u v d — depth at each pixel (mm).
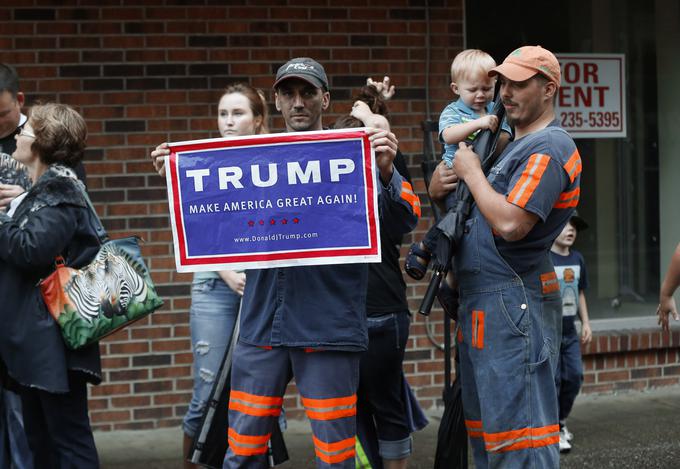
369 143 4301
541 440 4406
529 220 4277
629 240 8367
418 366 7562
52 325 4777
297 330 4293
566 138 4398
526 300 4418
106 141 7082
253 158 4355
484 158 4609
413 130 7496
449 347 5277
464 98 5457
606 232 8320
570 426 7270
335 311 4312
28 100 7004
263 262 4355
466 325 4547
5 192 5086
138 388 7156
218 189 4367
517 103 4434
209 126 7176
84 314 4781
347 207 4320
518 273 4426
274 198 4348
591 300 8328
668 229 8430
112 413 7137
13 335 4758
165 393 7191
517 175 4352
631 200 8344
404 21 7449
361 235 4320
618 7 8141
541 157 4312
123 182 7102
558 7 7969
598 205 8289
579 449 6754
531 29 7918
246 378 4430
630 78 8242
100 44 7043
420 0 7473
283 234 4348
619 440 6930
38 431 5059
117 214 7102
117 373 7133
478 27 7785
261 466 4504
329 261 4320
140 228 7129
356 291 4363
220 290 5703
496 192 4359
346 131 4305
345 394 4363
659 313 5461
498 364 4414
